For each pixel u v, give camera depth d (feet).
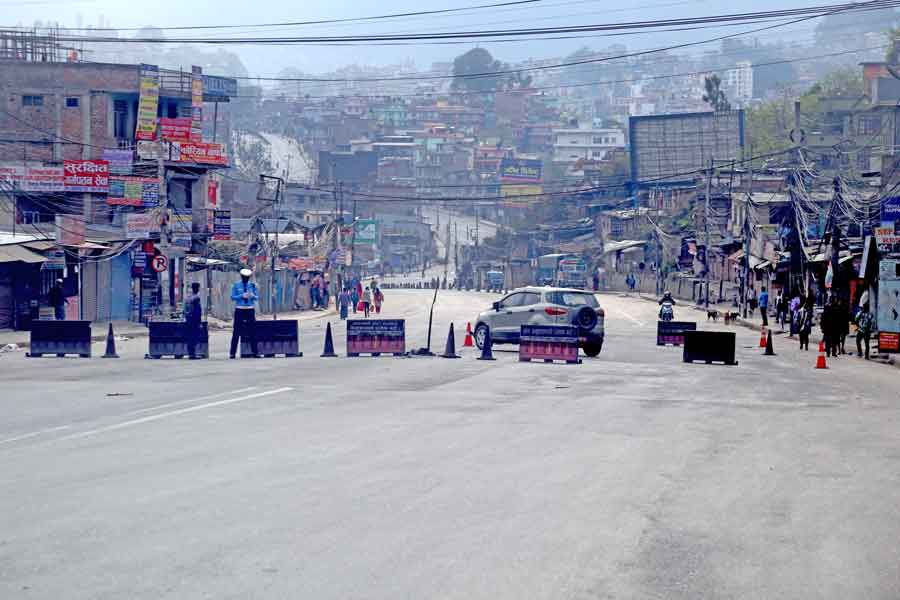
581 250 472.85
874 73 478.18
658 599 25.88
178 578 26.61
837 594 26.66
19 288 162.20
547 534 32.09
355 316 253.24
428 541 30.86
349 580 26.68
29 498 36.01
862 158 309.83
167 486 38.32
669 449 49.29
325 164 644.69
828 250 184.96
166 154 194.49
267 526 32.32
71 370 88.84
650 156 425.28
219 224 213.05
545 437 52.21
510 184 615.98
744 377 90.22
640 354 119.65
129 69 231.50
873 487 40.96
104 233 188.24
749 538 32.32
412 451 47.06
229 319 227.40
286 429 53.36
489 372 89.35
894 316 125.80
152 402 65.05
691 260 325.83
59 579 26.40
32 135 229.25
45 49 243.19
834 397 75.25
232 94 276.21
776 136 446.60
